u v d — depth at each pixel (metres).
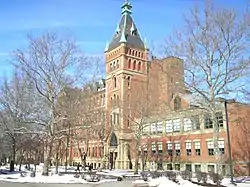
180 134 57.34
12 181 29.14
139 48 86.44
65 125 40.88
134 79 83.44
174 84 31.67
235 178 35.00
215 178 24.05
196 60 30.12
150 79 48.62
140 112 51.75
